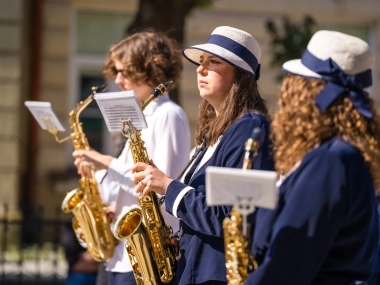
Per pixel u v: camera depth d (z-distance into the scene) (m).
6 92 17.12
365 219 4.49
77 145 7.81
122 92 6.06
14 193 17.12
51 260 15.95
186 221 5.55
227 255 4.79
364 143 4.52
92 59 19.95
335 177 4.37
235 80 5.91
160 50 7.36
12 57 17.14
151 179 5.83
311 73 4.60
